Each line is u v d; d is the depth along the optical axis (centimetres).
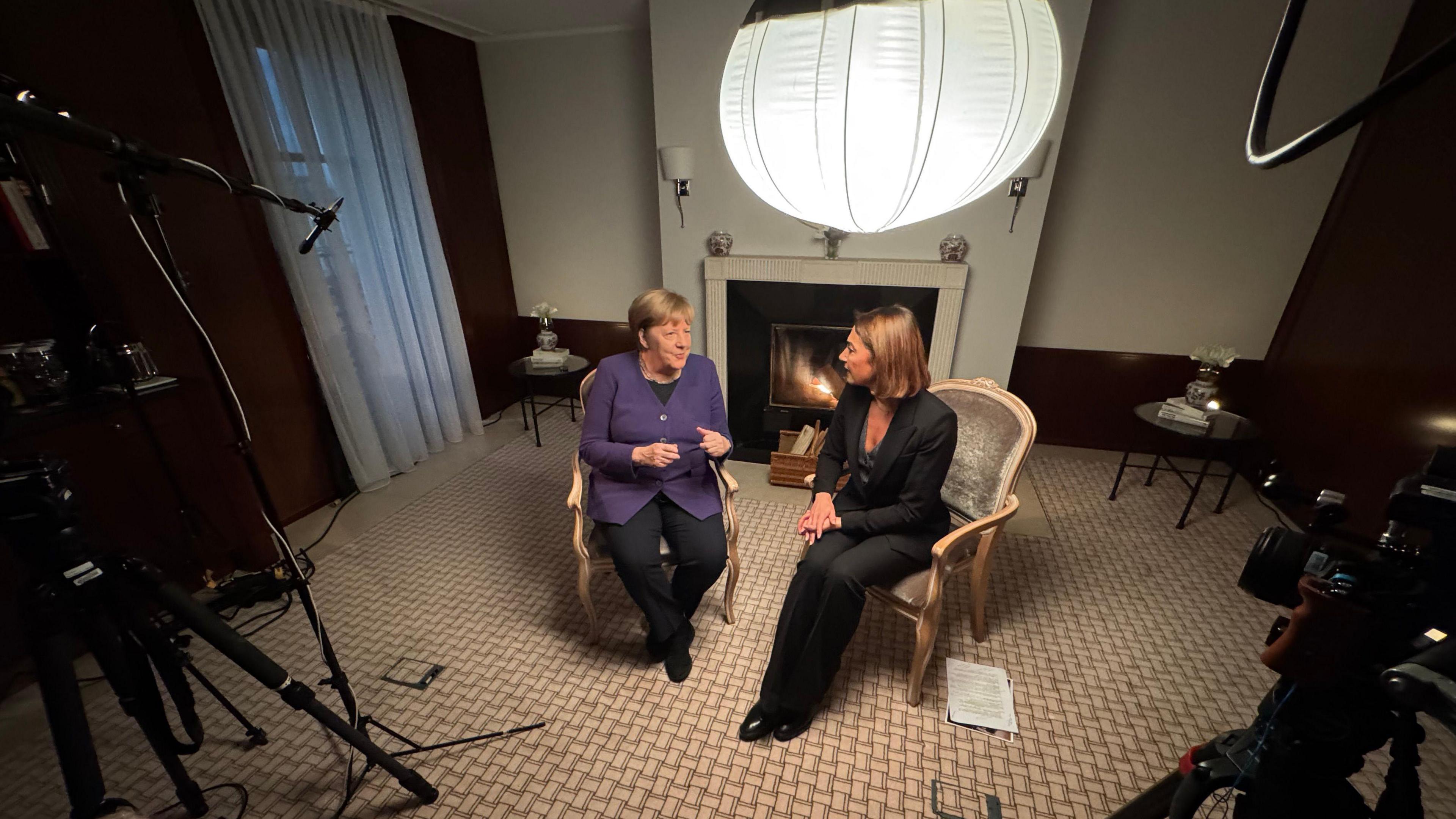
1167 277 318
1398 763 77
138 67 204
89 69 192
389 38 297
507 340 427
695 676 196
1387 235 245
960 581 241
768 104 76
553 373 353
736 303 332
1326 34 265
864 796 158
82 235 189
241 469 238
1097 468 336
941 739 174
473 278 387
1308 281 290
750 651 207
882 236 305
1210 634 213
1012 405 188
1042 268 332
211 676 196
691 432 195
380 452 315
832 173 79
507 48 361
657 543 187
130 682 121
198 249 228
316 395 288
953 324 306
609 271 405
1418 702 56
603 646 209
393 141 307
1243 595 233
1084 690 190
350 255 289
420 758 168
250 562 245
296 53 255
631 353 201
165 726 132
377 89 295
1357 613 70
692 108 303
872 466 178
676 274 338
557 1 296
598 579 245
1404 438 226
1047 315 341
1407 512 72
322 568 252
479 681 194
